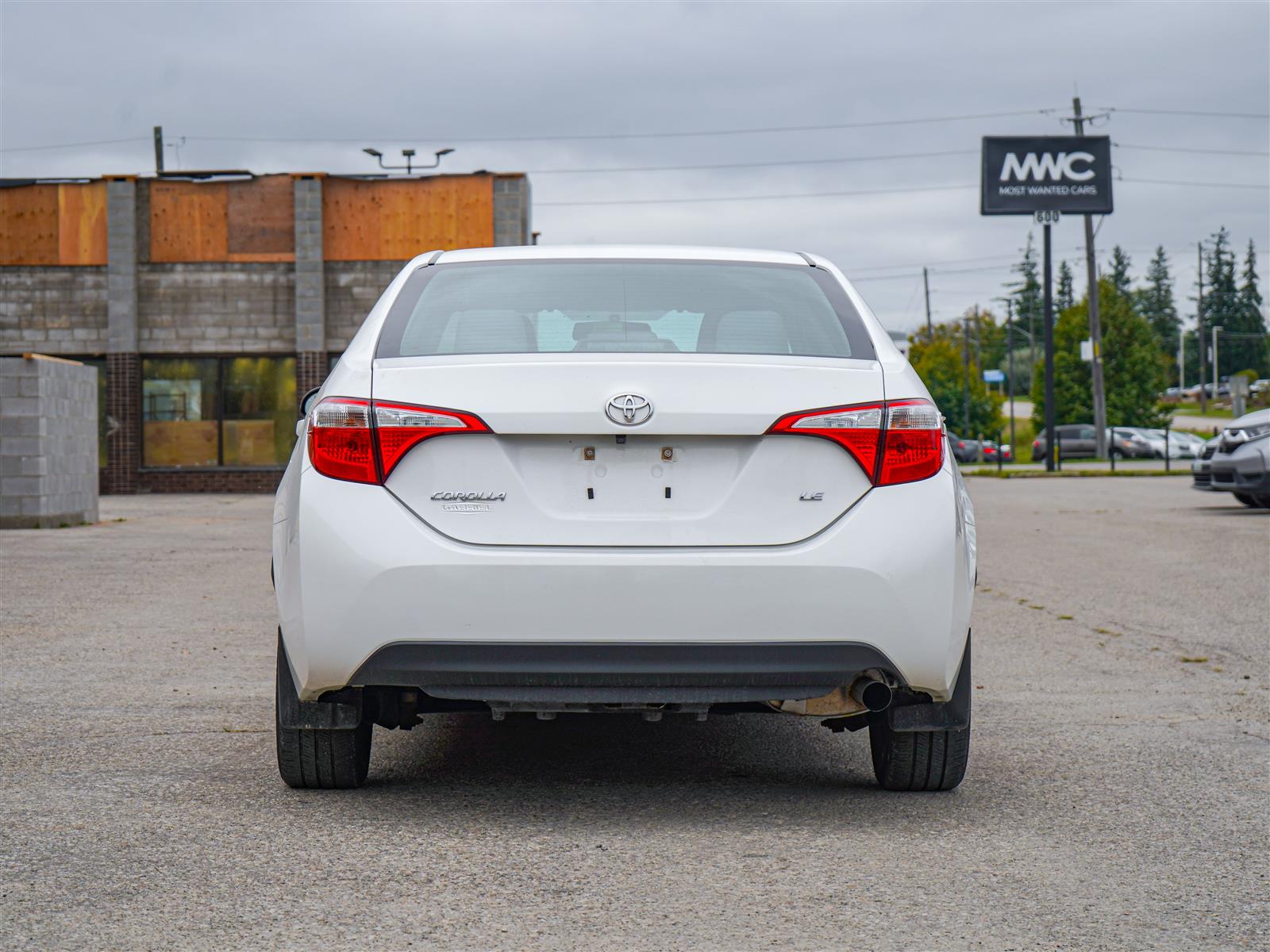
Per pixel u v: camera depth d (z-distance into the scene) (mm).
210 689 6141
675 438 3725
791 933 3074
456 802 4242
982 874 3523
